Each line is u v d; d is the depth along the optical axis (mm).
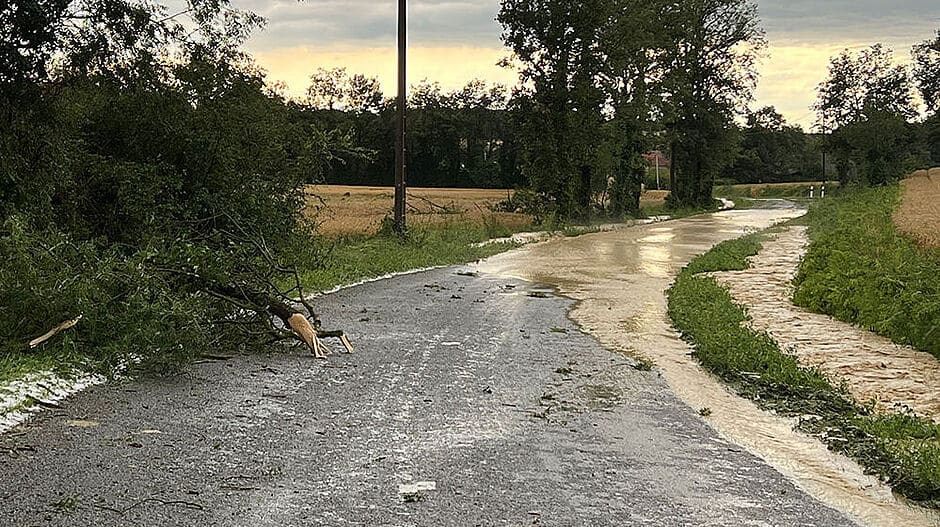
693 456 7000
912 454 6938
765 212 66750
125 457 6270
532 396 8859
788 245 32469
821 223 43312
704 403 8945
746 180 132250
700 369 10656
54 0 14641
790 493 6195
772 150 132000
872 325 13852
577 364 10617
